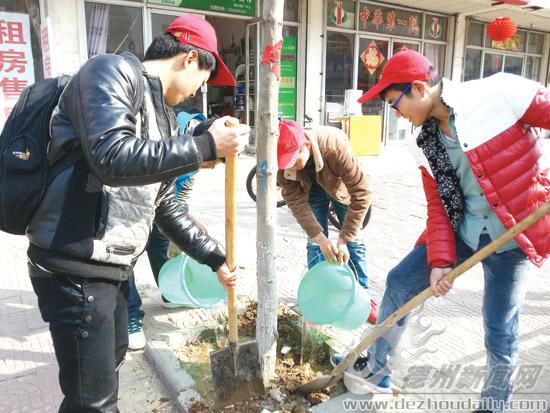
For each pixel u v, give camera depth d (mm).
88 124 1302
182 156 1373
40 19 6961
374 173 8250
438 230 2010
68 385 1574
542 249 1851
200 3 8297
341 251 2555
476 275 3846
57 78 1584
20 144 1425
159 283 2566
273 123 2072
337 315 2289
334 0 9836
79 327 1523
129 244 1565
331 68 10188
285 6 9344
